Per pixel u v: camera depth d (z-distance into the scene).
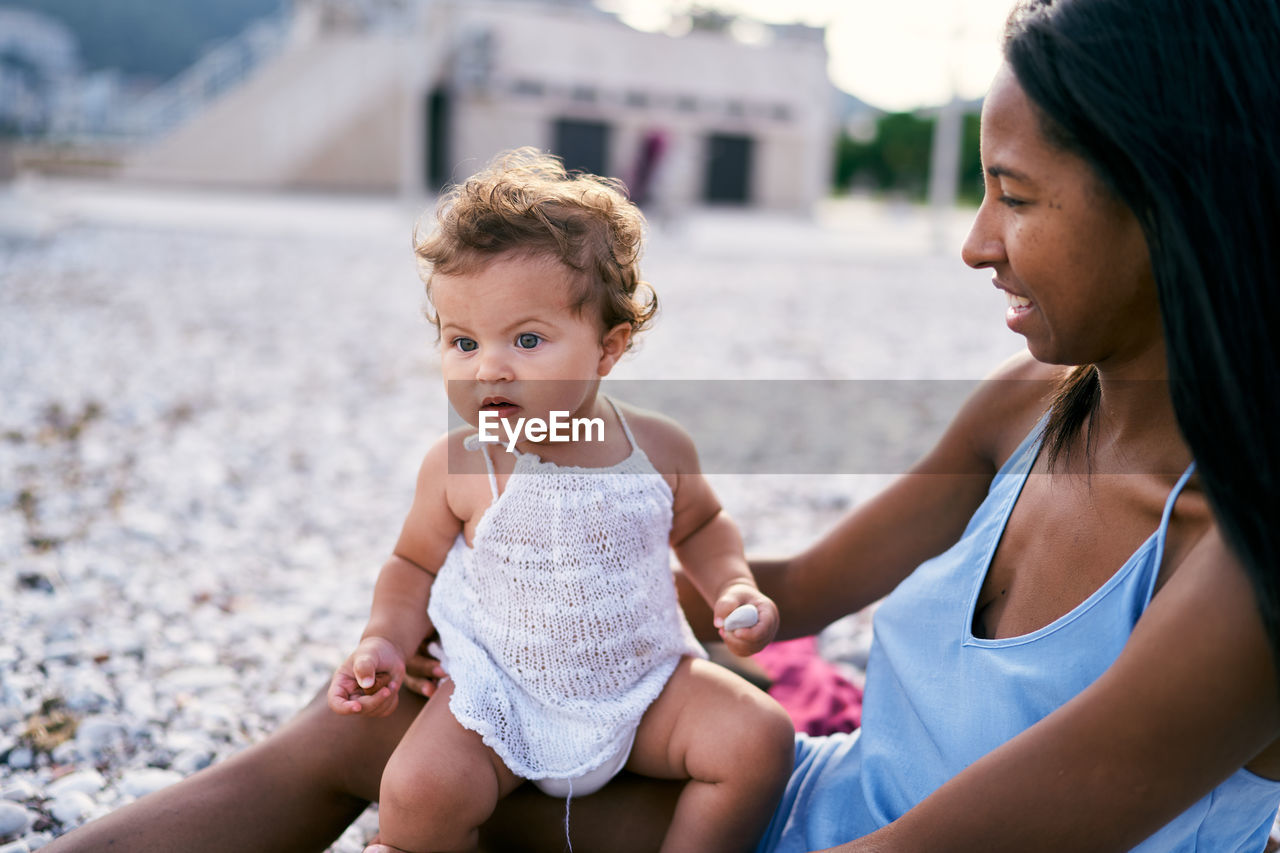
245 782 1.38
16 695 2.51
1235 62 0.89
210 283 9.63
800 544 3.77
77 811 2.07
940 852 0.99
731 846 1.31
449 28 24.36
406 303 9.15
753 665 2.00
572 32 25.27
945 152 16.92
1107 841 0.95
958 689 1.18
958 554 1.29
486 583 1.40
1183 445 1.04
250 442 4.98
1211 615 0.89
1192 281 0.88
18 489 4.05
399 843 1.25
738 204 26.92
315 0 24.77
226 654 2.87
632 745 1.39
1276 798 1.10
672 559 1.81
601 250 1.41
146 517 3.85
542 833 1.39
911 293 11.24
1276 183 0.87
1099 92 0.91
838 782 1.36
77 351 6.60
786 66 26.59
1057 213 0.97
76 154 23.77
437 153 24.98
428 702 1.40
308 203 20.09
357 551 3.73
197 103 25.53
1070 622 1.08
